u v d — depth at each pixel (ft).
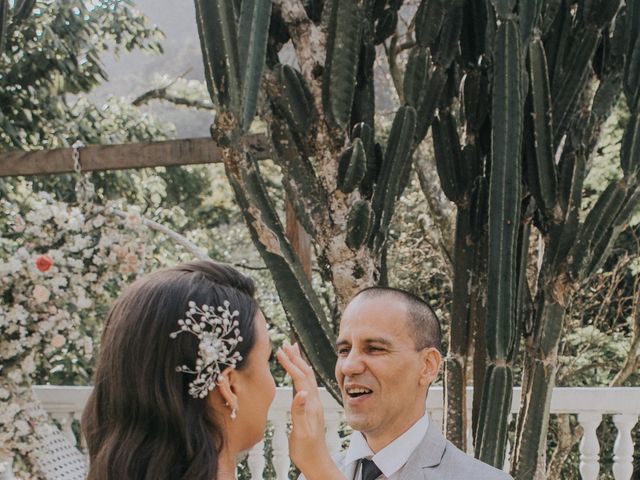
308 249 14.80
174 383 3.66
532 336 10.21
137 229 9.26
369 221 9.28
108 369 3.78
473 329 10.49
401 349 6.39
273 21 9.93
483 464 6.32
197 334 3.70
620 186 9.74
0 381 8.82
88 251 8.88
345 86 9.25
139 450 3.59
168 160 14.47
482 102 10.12
